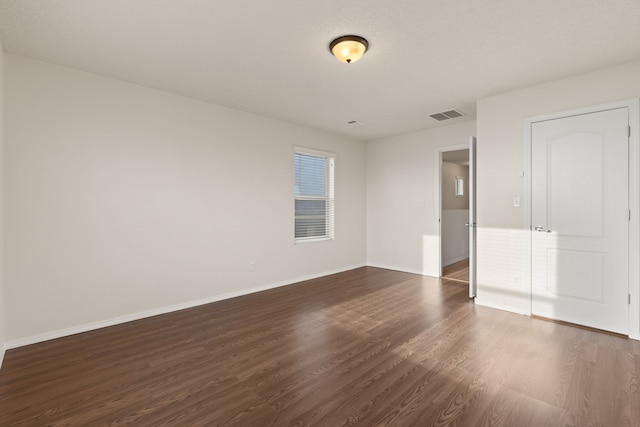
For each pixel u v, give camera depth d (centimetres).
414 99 379
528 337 282
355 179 600
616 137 287
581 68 293
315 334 292
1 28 229
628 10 208
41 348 264
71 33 237
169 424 171
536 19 219
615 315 289
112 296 319
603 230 295
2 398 195
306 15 216
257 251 444
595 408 183
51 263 284
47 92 283
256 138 442
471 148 390
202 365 235
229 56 274
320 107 411
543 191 328
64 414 180
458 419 174
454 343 271
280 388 205
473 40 247
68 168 293
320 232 548
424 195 538
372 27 230
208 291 391
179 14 214
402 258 572
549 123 324
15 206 267
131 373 224
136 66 292
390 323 317
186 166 372
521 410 182
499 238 358
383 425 170
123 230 326
